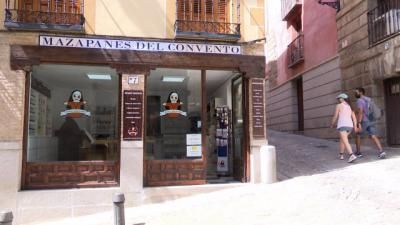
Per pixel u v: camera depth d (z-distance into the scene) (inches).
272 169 358.3
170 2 360.5
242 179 374.0
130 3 352.8
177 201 337.1
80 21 337.1
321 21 661.3
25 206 317.7
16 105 324.5
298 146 557.6
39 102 344.5
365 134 428.8
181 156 361.1
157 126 357.7
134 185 337.1
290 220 247.4
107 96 351.9
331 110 619.2
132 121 342.3
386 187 297.6
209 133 391.2
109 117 350.3
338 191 298.8
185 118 365.7
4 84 324.2
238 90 392.5
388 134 501.0
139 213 303.7
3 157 317.4
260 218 257.6
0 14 328.5
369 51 512.7
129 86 345.4
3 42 327.9
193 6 369.4
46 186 330.3
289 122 813.2
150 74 360.8
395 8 468.4
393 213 241.4
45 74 346.3
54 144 341.7
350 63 561.9
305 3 731.4
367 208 256.1
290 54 799.7
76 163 337.7
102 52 341.1
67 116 347.3
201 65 358.6
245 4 375.9
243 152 374.3
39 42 332.2
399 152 448.1
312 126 687.1
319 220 241.8
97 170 340.5
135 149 340.2
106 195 331.6
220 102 398.3
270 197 307.7
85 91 351.6
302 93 773.3
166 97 363.3
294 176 371.9
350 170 368.2
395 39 460.8
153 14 356.2
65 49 334.0
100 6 346.9
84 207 327.6
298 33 786.2
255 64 368.5
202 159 363.6
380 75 490.9
